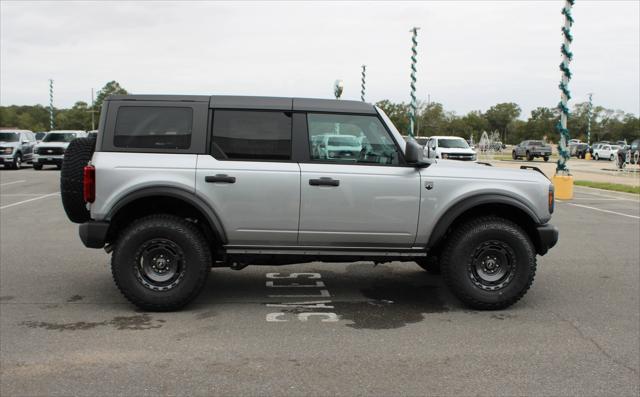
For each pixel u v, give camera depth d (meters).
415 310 5.54
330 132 5.41
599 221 11.55
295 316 5.30
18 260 7.50
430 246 5.50
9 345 4.47
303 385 3.79
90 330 4.84
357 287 6.39
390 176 5.37
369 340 4.67
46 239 9.00
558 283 6.59
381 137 5.46
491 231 5.38
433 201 5.43
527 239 5.43
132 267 5.23
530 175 5.61
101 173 5.18
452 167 5.54
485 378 3.92
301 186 5.30
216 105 5.36
